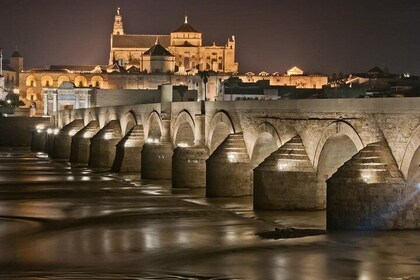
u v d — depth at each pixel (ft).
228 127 315.99
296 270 167.94
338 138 241.14
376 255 180.04
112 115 521.65
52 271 171.01
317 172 250.16
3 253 192.03
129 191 333.42
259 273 166.09
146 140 437.99
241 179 297.74
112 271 170.30
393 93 492.13
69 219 248.93
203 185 341.62
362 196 204.74
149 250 193.77
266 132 280.92
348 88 570.05
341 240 196.54
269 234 211.20
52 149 610.65
